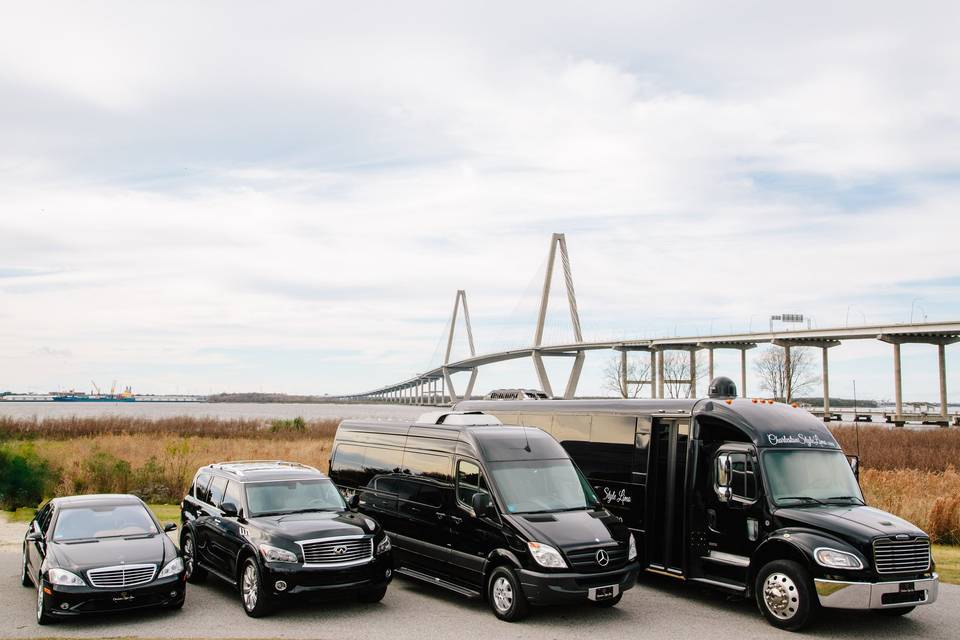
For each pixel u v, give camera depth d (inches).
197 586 476.7
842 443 1481.3
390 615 407.8
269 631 367.9
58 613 366.0
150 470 925.8
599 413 545.3
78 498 451.2
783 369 2883.9
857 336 2918.3
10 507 800.9
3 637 354.0
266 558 391.9
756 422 446.3
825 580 374.0
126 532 420.5
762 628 391.5
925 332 2723.9
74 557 383.9
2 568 513.3
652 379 3142.2
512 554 400.5
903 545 380.8
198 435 1900.8
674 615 417.4
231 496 456.4
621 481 516.4
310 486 466.0
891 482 839.1
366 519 440.5
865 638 374.6
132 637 353.1
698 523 462.3
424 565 470.6
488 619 403.9
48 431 1803.6
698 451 467.2
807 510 410.0
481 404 669.3
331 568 396.5
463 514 441.4
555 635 370.3
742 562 432.5
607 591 397.4
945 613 423.5
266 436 1937.7
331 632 368.2
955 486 840.3
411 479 495.5
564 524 409.4
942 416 2726.4
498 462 442.3
